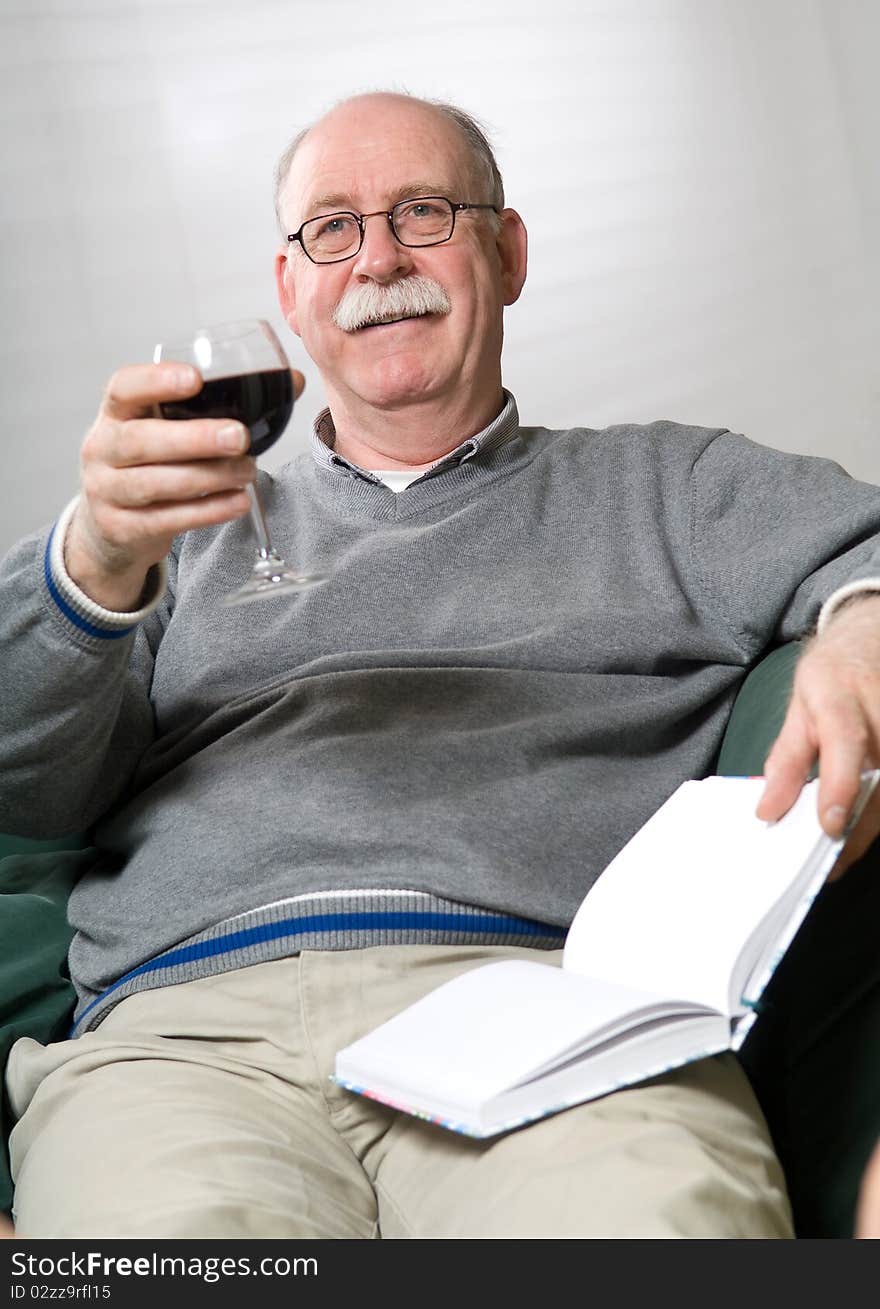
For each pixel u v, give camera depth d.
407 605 1.49
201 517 1.09
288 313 1.84
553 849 1.31
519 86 5.09
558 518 1.57
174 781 1.42
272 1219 0.98
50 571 1.23
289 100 4.90
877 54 5.11
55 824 1.43
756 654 1.51
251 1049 1.20
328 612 1.49
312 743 1.38
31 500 4.77
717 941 1.00
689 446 1.62
